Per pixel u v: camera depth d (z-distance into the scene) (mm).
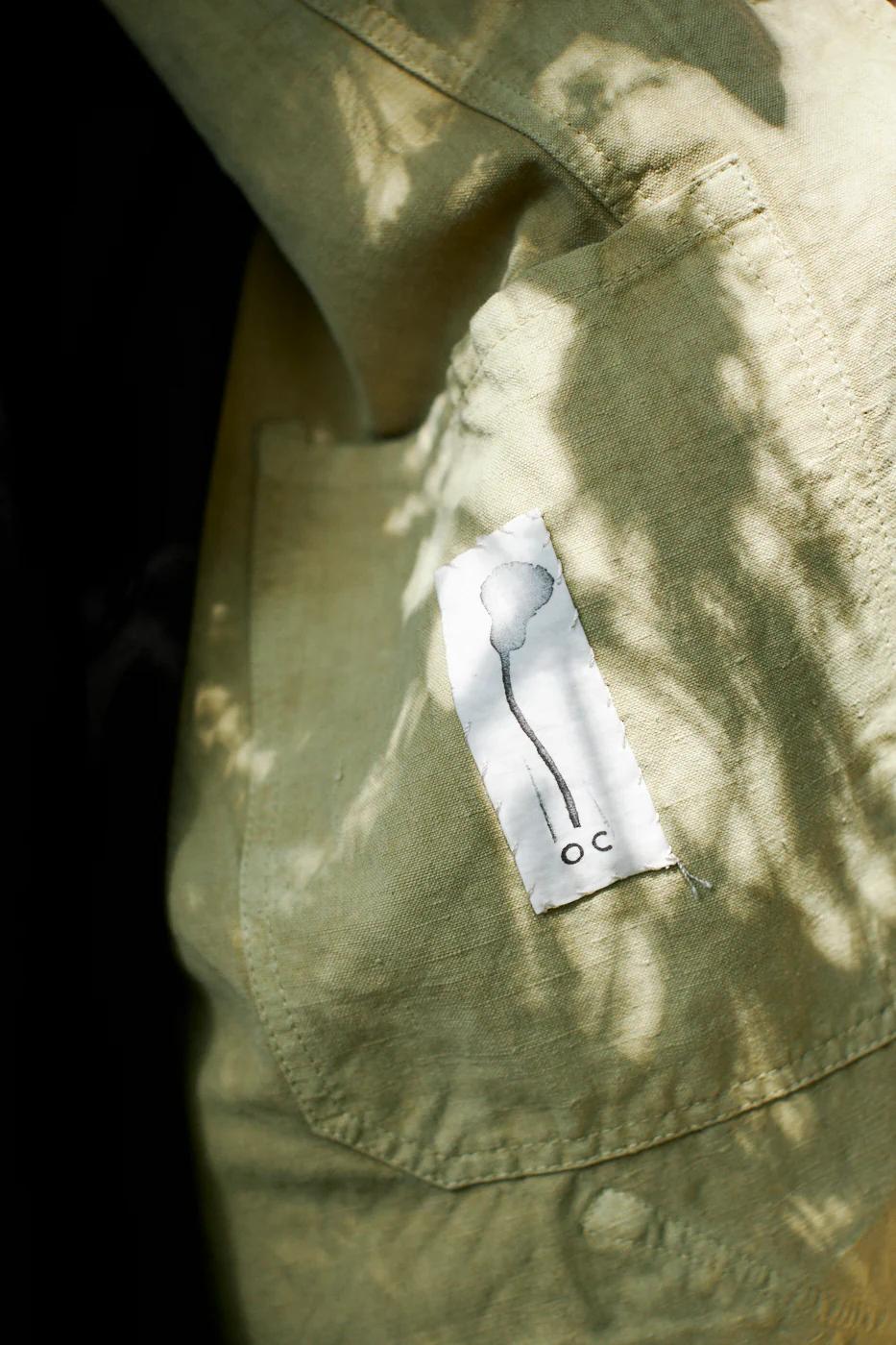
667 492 338
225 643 399
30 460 398
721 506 337
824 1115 344
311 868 357
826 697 339
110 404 426
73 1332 360
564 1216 350
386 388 387
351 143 366
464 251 365
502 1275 354
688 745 336
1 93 420
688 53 347
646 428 339
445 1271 357
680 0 350
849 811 342
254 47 373
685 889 336
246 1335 376
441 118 360
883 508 338
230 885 366
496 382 350
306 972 351
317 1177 364
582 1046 341
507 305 348
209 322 428
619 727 337
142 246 433
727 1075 341
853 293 339
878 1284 349
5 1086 357
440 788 341
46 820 374
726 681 336
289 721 382
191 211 435
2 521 380
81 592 412
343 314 380
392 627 373
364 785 355
